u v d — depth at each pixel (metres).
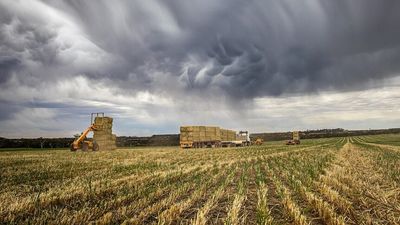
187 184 12.87
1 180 14.07
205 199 10.59
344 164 21.28
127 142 92.06
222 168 20.36
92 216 8.11
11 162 22.67
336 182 12.63
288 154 34.50
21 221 7.56
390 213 8.27
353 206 9.19
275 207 9.45
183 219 8.18
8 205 9.05
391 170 17.48
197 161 25.02
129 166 20.12
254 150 45.25
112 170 17.94
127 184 12.99
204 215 8.32
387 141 80.75
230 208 8.97
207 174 16.94
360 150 40.84
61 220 7.50
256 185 13.55
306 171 17.11
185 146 60.81
